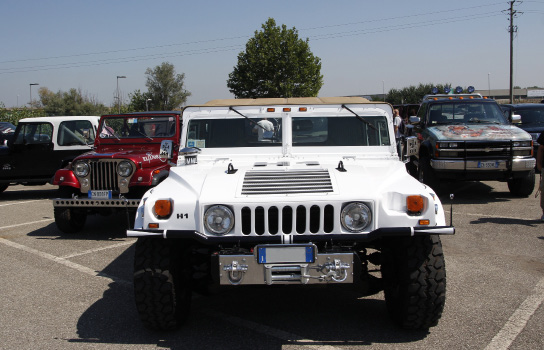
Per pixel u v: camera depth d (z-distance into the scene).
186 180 3.83
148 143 8.11
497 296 4.49
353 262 3.31
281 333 3.78
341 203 3.42
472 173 9.11
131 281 5.17
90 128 10.75
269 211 3.50
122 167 7.12
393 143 4.71
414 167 10.48
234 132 4.77
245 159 4.66
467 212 8.21
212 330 3.86
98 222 8.40
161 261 3.53
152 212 3.51
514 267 5.34
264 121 4.75
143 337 3.77
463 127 9.61
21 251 6.48
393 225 3.40
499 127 9.59
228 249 3.39
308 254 3.29
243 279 3.32
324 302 4.40
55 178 7.23
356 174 3.83
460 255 5.82
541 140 7.43
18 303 4.56
